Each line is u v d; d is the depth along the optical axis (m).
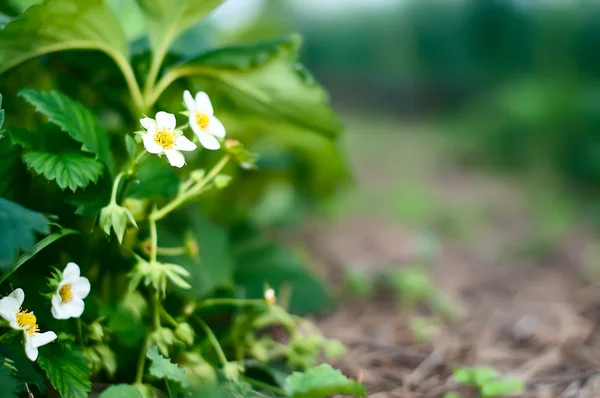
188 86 0.61
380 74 2.94
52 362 0.51
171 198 0.58
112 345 0.54
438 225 1.17
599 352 0.65
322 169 0.77
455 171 1.76
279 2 2.06
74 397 0.50
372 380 0.60
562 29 1.85
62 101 0.54
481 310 0.73
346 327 0.68
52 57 0.59
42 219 0.49
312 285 0.69
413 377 0.61
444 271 0.89
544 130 1.68
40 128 0.54
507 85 2.04
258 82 0.61
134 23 0.68
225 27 0.90
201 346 0.56
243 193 0.82
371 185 1.54
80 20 0.56
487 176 1.69
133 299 0.54
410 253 0.99
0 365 0.49
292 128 0.69
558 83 1.78
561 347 0.66
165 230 0.60
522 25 2.29
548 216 1.21
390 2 2.80
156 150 0.51
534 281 0.85
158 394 0.53
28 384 0.52
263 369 0.58
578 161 1.57
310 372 0.53
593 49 1.86
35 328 0.50
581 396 0.59
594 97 1.69
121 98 0.61
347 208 1.23
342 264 0.89
